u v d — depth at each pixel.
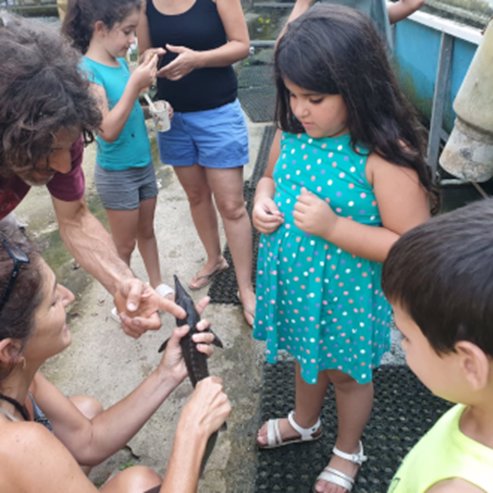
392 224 1.46
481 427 0.88
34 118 1.20
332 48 1.32
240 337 2.55
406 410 2.08
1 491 1.01
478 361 0.77
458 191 3.62
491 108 2.34
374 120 1.39
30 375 1.26
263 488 1.85
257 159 4.30
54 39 1.33
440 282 0.77
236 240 2.62
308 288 1.56
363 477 1.85
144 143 2.50
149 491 1.35
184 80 2.39
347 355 1.62
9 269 1.06
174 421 2.15
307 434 1.95
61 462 1.06
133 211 2.54
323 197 1.51
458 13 3.31
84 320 2.74
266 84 6.09
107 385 2.36
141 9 2.31
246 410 2.17
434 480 0.89
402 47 4.34
